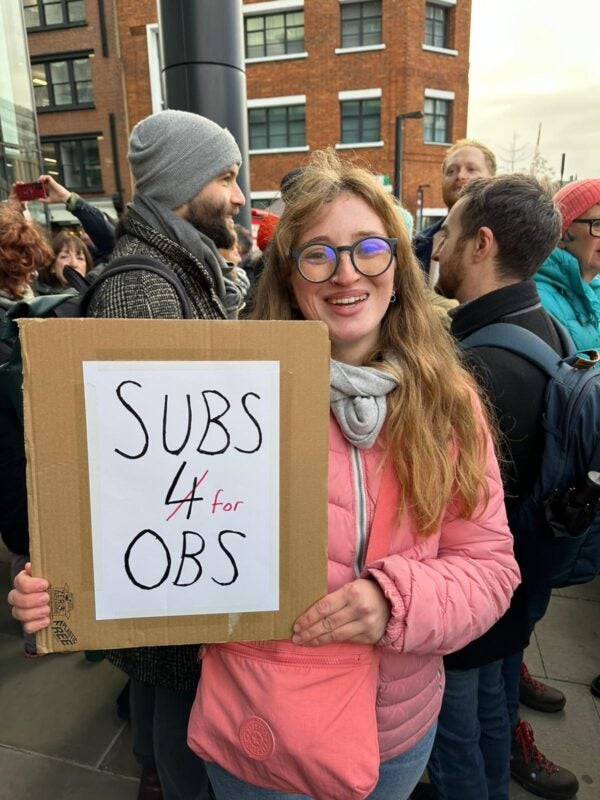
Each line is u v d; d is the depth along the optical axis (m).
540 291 1.67
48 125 16.42
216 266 1.42
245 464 0.76
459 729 1.22
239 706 0.84
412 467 0.88
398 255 0.95
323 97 15.86
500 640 1.19
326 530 0.79
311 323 0.74
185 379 0.73
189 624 0.78
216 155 1.41
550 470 1.12
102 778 1.64
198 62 2.63
